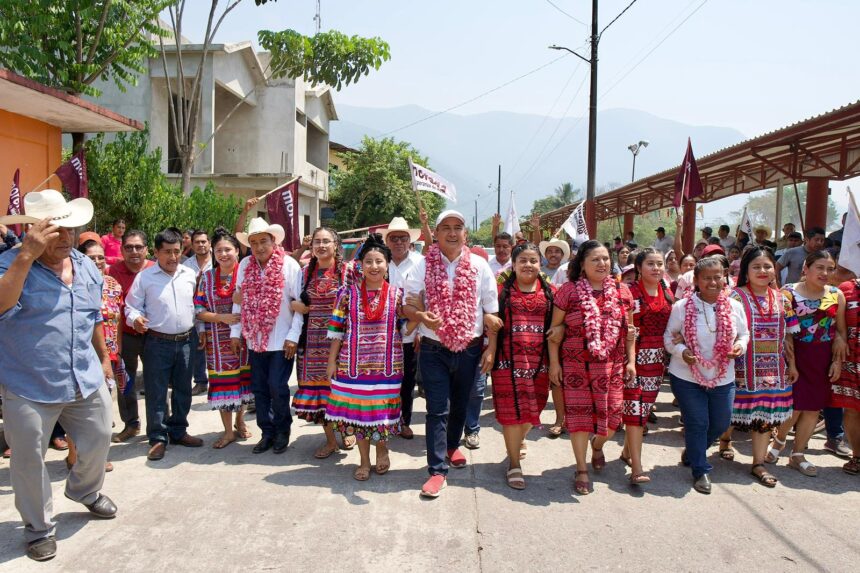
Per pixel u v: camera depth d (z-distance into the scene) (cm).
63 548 336
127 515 378
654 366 455
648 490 436
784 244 1214
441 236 442
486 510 396
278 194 773
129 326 497
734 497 425
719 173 1433
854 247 504
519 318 436
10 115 805
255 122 2098
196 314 509
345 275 463
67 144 1596
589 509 401
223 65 1828
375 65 1391
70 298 340
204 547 340
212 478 442
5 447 466
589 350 418
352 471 464
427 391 436
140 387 708
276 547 341
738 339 439
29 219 318
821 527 379
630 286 471
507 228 874
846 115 766
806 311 470
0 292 297
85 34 1021
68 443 458
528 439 558
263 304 482
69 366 337
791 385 470
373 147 2925
